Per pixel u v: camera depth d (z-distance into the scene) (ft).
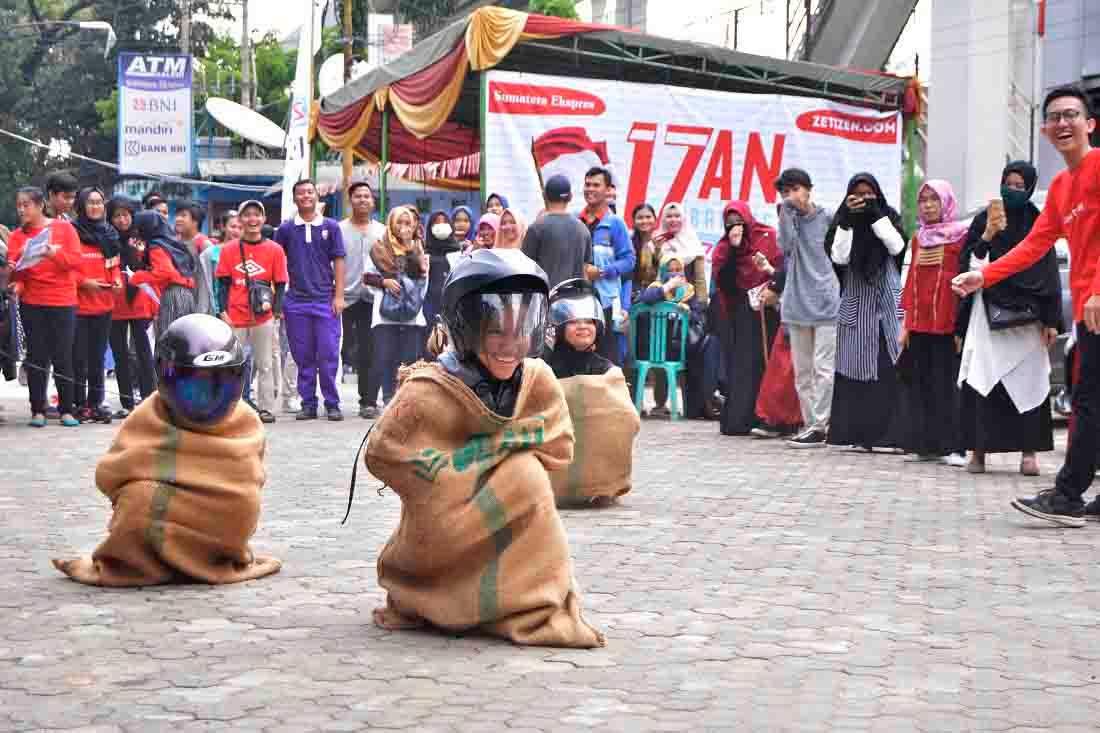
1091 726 11.36
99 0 164.14
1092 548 20.11
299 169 70.28
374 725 11.23
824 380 34.71
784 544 20.22
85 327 39.34
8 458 30.55
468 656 13.57
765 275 36.86
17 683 12.47
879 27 82.53
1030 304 28.35
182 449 16.88
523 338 14.12
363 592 16.70
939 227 30.68
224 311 39.88
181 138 121.29
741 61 54.03
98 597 16.28
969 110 72.23
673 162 52.70
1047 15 75.87
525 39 49.01
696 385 42.80
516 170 49.73
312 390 41.09
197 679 12.64
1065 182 22.90
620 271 40.32
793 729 11.19
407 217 40.04
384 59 105.29
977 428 28.89
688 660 13.44
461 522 14.02
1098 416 21.90
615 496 24.06
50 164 161.89
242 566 17.67
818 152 55.88
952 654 13.74
